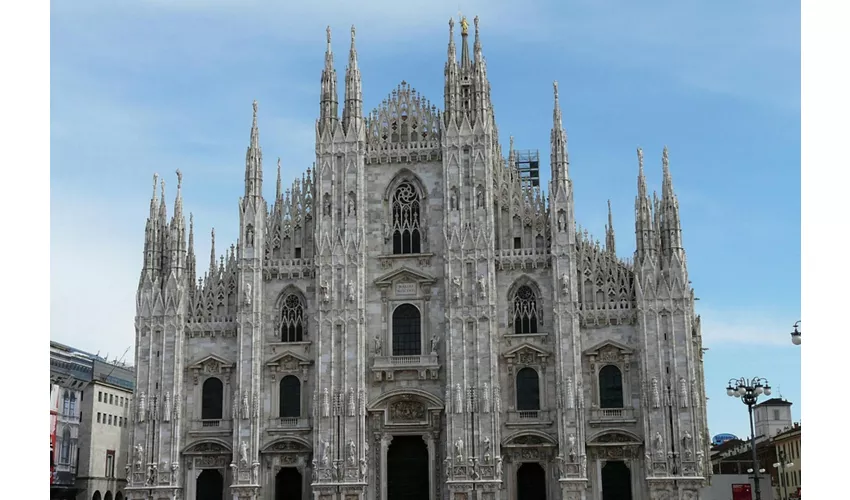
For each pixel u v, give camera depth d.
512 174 99.19
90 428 142.50
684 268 92.25
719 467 152.38
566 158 96.50
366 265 98.31
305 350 97.00
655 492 88.44
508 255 96.31
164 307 98.19
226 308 99.06
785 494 129.25
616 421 91.31
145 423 96.06
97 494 143.38
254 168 100.19
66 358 139.12
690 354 90.56
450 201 97.19
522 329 95.44
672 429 89.56
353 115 100.56
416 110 101.62
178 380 96.81
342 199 98.75
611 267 95.12
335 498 92.31
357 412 93.81
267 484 94.69
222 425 96.62
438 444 93.88
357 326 95.62
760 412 162.00
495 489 90.56
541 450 92.31
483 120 98.00
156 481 94.69
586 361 93.31
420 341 96.56
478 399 92.44
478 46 100.19
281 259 99.25
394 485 94.56
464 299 94.75
